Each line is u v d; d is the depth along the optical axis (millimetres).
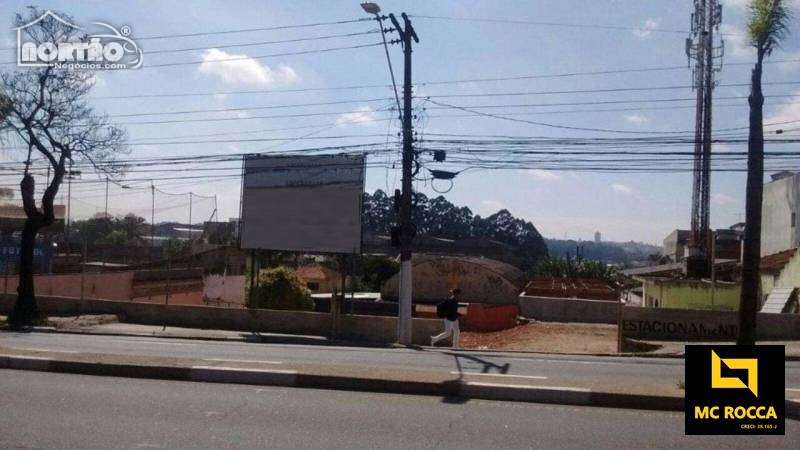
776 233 38156
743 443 7523
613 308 30844
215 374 10484
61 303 28141
